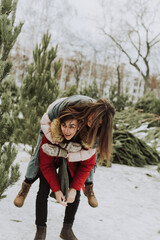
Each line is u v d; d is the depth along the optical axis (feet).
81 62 87.40
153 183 13.61
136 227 8.49
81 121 6.04
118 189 12.17
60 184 6.64
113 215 9.26
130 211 9.77
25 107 14.44
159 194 11.96
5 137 8.07
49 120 6.33
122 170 15.57
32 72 14.58
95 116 5.75
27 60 67.92
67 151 6.29
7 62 8.17
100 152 6.13
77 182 6.54
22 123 14.79
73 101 6.12
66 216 7.03
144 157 17.37
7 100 8.01
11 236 6.96
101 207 9.84
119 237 7.74
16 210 8.57
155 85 83.10
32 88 14.38
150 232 8.25
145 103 31.04
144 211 9.86
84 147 6.33
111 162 15.94
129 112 29.48
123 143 17.28
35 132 14.15
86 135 6.17
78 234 7.65
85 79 96.78
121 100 32.83
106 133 5.93
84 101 6.06
